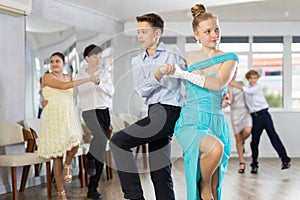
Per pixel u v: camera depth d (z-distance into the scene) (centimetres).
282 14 843
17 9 547
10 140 504
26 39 588
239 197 463
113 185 543
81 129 333
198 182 303
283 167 683
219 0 697
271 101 948
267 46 945
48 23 640
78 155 524
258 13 827
